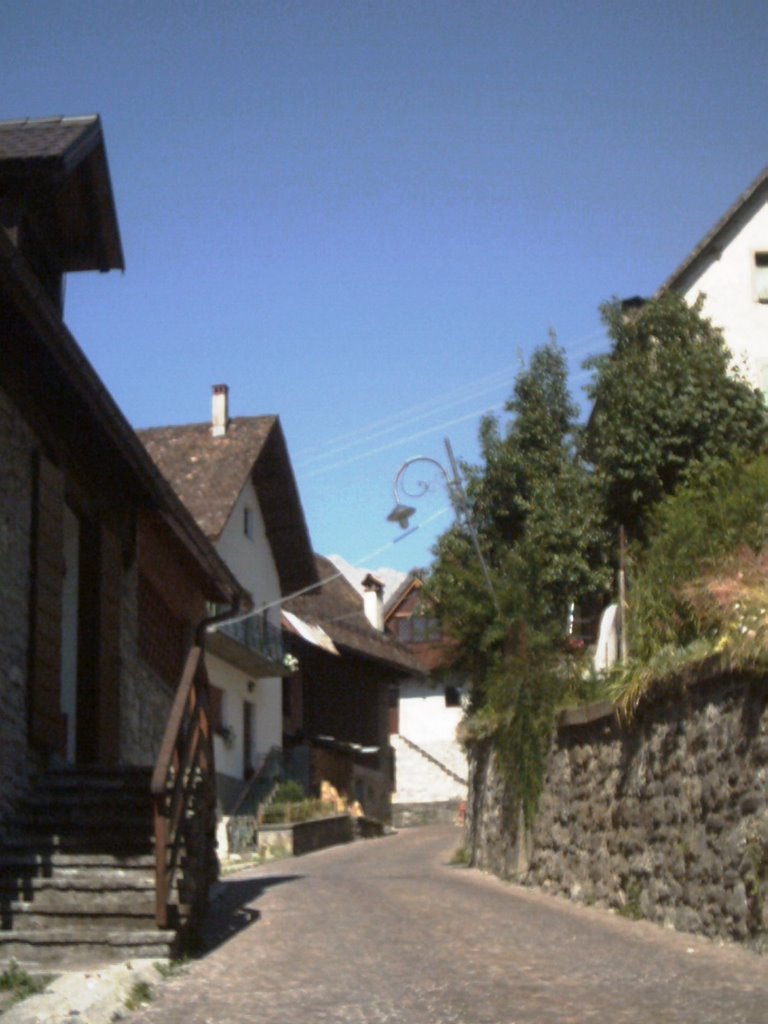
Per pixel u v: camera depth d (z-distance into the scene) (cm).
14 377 1202
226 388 3562
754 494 1362
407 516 2191
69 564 1455
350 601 5038
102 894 1027
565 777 1477
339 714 4572
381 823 4172
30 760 1208
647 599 1289
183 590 1844
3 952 967
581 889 1377
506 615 1878
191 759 1150
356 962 963
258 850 3003
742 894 983
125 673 1543
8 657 1168
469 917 1226
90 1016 770
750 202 3058
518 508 2327
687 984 844
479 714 1902
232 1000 839
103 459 1452
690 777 1097
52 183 1340
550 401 2447
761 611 998
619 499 2314
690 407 2295
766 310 3025
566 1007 782
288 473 3628
